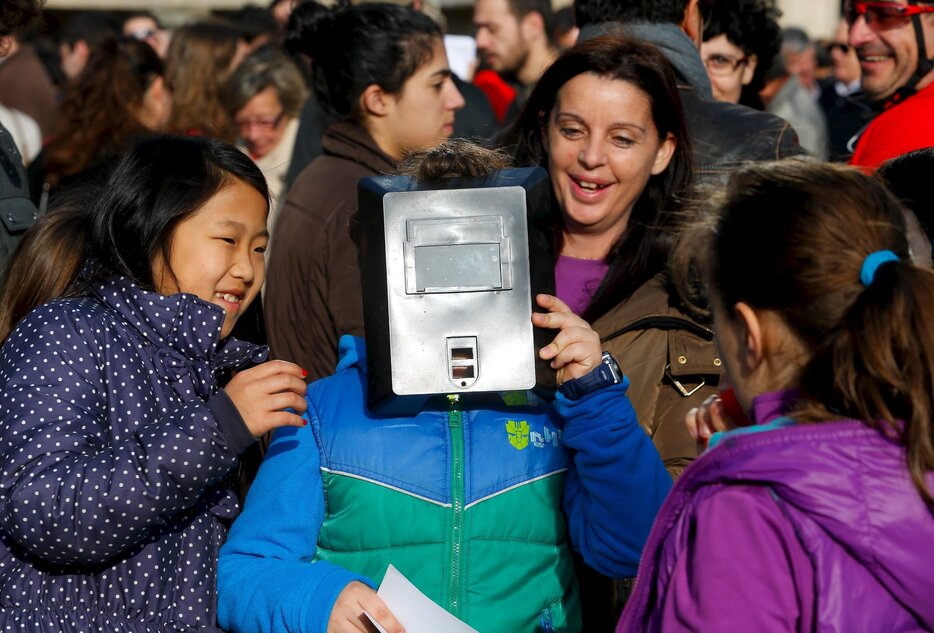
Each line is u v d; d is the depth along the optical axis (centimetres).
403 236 200
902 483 163
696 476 174
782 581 164
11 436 196
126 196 217
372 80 355
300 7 368
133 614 204
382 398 204
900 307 162
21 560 204
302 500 214
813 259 169
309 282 338
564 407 211
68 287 227
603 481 210
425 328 200
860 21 393
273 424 200
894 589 162
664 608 172
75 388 203
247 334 249
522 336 201
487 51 638
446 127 374
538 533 216
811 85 777
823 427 167
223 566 211
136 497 191
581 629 229
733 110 294
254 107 512
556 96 263
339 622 196
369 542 212
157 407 211
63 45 678
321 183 347
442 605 210
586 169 257
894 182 229
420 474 212
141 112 431
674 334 253
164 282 218
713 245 183
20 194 312
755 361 177
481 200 201
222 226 218
